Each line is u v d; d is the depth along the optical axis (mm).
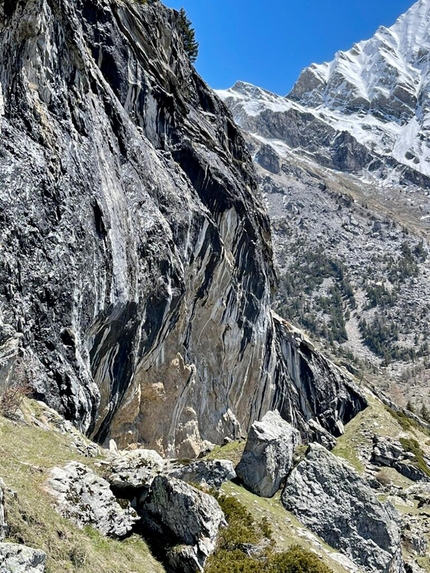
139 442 42938
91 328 29156
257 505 23859
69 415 25453
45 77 29422
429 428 98250
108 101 35844
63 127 29797
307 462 27359
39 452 18672
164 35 49188
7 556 11852
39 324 25266
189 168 44906
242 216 50125
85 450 22344
